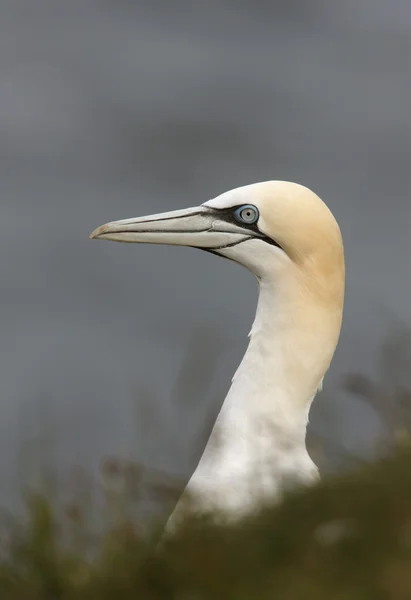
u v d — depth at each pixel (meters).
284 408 12.96
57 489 9.69
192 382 11.27
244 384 13.15
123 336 37.72
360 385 11.41
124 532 8.88
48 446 10.63
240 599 7.54
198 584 7.85
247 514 8.74
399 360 11.66
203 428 11.43
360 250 43.19
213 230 13.71
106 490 9.59
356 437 11.29
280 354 13.14
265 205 13.37
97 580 8.40
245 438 12.73
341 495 8.34
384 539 7.77
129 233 14.09
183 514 8.91
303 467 12.02
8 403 32.97
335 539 7.88
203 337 11.45
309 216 13.18
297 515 8.28
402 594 7.25
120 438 27.75
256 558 7.92
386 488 8.21
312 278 13.19
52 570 8.52
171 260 42.56
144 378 34.91
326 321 13.23
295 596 7.42
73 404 32.06
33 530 8.86
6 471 28.78
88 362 35.91
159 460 10.63
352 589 7.39
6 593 8.62
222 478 11.59
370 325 34.44
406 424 10.22
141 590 8.09
